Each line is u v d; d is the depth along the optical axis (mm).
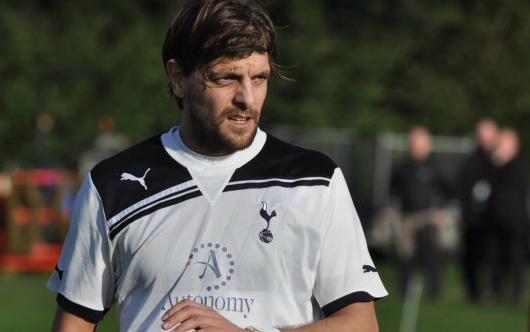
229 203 6957
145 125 46781
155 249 6926
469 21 52094
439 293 29188
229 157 7023
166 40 7129
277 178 7004
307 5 49406
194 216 6953
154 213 6980
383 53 49875
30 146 46656
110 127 45219
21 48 46594
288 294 6922
